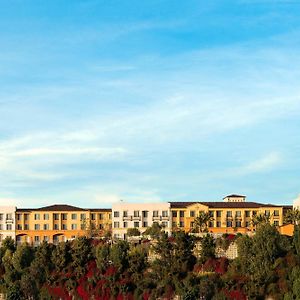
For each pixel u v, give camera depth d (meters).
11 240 156.88
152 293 128.38
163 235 136.12
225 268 129.75
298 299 114.88
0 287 141.25
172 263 131.62
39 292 138.38
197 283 127.62
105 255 137.88
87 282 136.12
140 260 134.88
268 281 122.25
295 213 184.12
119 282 133.00
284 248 127.75
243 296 121.81
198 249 136.62
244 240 128.25
